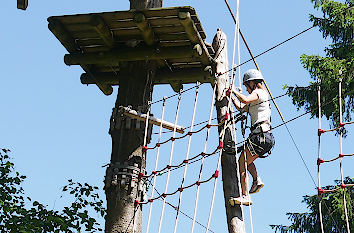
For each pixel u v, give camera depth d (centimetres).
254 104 836
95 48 977
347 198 1543
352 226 1548
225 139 863
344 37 1689
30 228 1061
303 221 1622
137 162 929
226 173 854
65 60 978
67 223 1112
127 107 937
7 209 1084
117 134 948
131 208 903
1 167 1144
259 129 823
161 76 1011
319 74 1622
